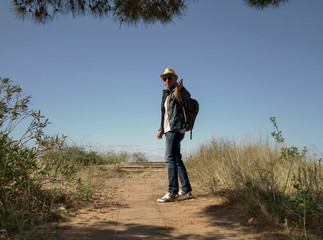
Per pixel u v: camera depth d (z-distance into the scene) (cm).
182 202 412
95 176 697
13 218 278
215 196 425
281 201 318
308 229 256
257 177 402
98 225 292
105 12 530
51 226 281
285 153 564
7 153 343
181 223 300
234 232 263
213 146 885
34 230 257
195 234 262
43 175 389
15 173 338
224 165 530
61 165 416
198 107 448
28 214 308
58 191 408
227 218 311
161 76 448
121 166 952
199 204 393
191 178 662
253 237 246
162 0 513
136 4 517
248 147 714
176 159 462
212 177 512
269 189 365
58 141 390
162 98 459
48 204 354
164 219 317
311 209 281
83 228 281
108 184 600
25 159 353
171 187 425
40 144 379
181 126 425
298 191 321
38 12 489
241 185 402
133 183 630
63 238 250
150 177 752
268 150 645
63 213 333
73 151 840
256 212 315
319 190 325
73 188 454
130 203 408
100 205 390
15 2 479
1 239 237
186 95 422
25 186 346
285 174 427
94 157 955
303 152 555
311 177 347
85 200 412
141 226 289
